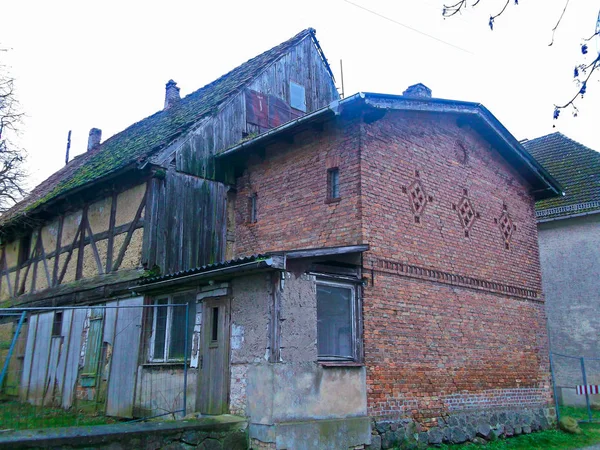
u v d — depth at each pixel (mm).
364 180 9867
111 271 12297
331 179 10625
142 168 11422
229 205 12898
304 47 16500
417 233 10602
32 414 10734
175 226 11742
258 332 8469
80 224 14070
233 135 13484
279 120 14953
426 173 11180
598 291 16750
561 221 17922
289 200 11375
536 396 12328
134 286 11047
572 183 18516
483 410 10891
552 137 21672
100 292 12148
